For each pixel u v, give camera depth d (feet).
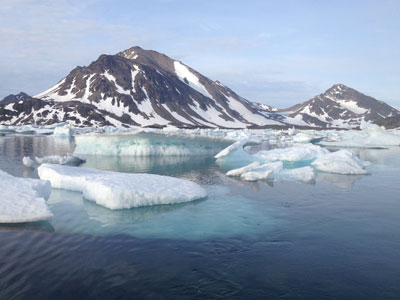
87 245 20.97
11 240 21.66
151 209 30.19
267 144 148.05
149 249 20.33
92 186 33.19
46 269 17.22
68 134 215.72
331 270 17.17
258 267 17.66
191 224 25.66
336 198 34.91
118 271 17.11
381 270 17.11
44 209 25.76
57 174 40.04
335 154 61.11
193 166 62.49
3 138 176.65
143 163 67.46
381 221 26.27
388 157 83.10
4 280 15.93
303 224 25.58
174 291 15.10
